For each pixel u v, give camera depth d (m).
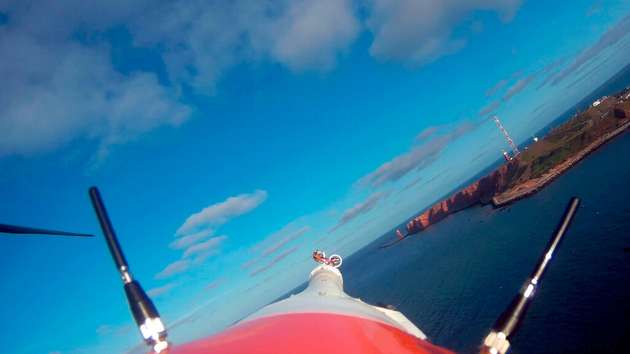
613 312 79.56
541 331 87.56
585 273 99.06
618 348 70.19
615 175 166.50
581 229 126.81
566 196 185.75
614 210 125.88
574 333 80.62
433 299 155.38
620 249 99.94
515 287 120.38
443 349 6.19
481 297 129.00
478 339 102.75
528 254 141.38
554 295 97.94
